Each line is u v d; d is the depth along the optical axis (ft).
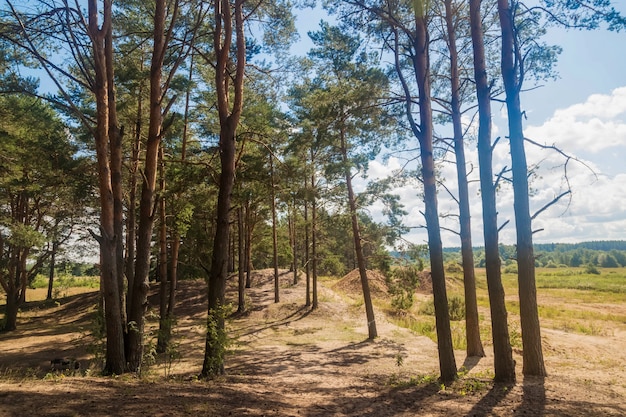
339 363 40.32
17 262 83.41
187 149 58.75
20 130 54.65
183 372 36.04
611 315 79.87
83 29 37.32
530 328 27.84
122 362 32.53
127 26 45.27
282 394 25.76
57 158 52.95
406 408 21.72
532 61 32.24
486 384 25.48
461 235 41.39
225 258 32.19
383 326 66.64
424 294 116.37
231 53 48.62
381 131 48.47
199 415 17.93
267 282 106.32
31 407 16.39
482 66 28.96
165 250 53.67
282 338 57.52
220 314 30.58
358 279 111.14
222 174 33.42
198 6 45.52
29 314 101.40
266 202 86.02
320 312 76.84
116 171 35.50
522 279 27.99
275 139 55.42
